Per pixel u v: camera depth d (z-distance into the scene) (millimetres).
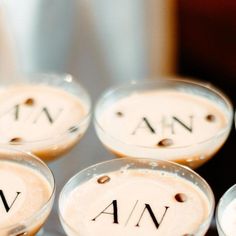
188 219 464
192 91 607
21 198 485
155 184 497
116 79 774
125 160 509
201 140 546
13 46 714
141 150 519
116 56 784
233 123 629
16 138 554
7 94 621
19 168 515
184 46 996
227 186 699
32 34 723
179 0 958
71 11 734
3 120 582
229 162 736
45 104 604
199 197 483
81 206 477
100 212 472
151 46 816
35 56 733
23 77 636
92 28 755
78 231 455
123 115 583
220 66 959
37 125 574
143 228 457
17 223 439
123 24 776
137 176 505
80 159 667
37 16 718
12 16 704
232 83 945
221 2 929
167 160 511
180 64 994
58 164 661
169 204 478
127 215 469
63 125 574
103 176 502
